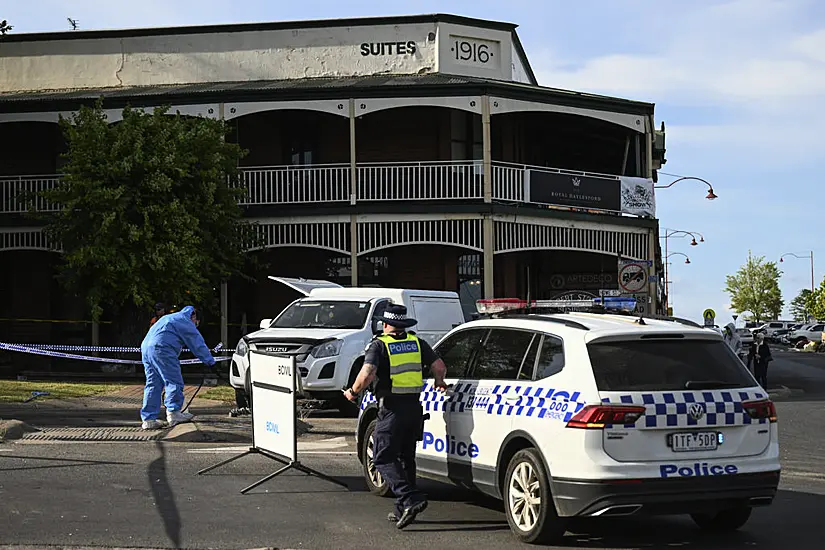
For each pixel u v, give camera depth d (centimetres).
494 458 800
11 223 2586
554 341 782
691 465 727
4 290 2848
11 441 1248
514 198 2575
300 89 2522
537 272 3167
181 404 1362
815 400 2402
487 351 856
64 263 2809
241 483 996
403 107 2744
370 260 2841
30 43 2939
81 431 1324
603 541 779
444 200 2534
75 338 2816
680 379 746
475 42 2872
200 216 2317
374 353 819
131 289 2195
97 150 2258
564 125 2967
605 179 2688
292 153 2869
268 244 2598
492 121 2861
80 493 920
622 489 708
